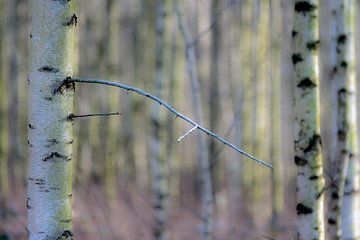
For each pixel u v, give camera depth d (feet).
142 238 31.12
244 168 42.27
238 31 48.24
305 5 12.14
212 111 48.78
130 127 52.24
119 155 47.55
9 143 46.60
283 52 47.52
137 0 53.21
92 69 44.68
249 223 36.63
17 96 44.52
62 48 9.30
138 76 51.44
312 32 12.17
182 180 53.72
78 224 32.58
